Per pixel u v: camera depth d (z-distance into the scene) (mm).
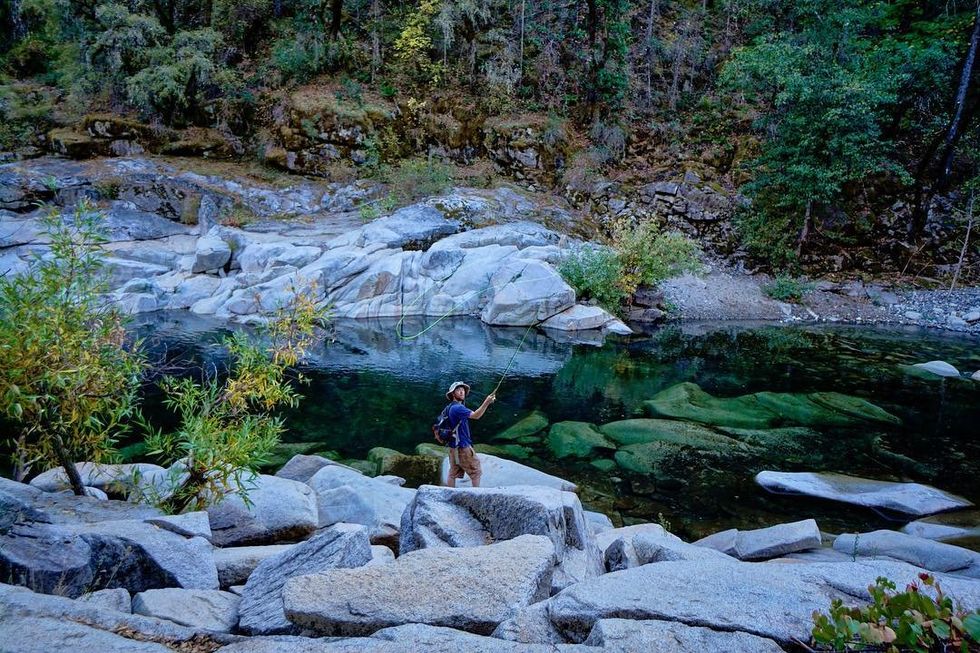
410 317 20938
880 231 25750
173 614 3238
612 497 8289
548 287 20188
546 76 30984
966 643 1976
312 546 3998
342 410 11938
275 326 6211
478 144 29203
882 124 27203
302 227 23562
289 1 32312
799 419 11555
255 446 5715
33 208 22312
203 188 24625
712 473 9141
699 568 3436
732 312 22609
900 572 3525
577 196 27672
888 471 9273
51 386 4918
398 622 2896
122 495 6695
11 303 4848
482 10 31484
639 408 12461
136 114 27328
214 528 5586
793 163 23797
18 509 3834
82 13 27938
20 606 2629
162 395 12258
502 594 3141
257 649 2574
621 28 30281
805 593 3168
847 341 18969
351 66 30469
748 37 32531
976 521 7453
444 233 23141
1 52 31219
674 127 29297
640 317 21703
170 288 20609
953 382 14430
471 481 7719
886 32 29625
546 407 12461
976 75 25844
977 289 23484
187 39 27016
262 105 28781
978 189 24875
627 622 2680
